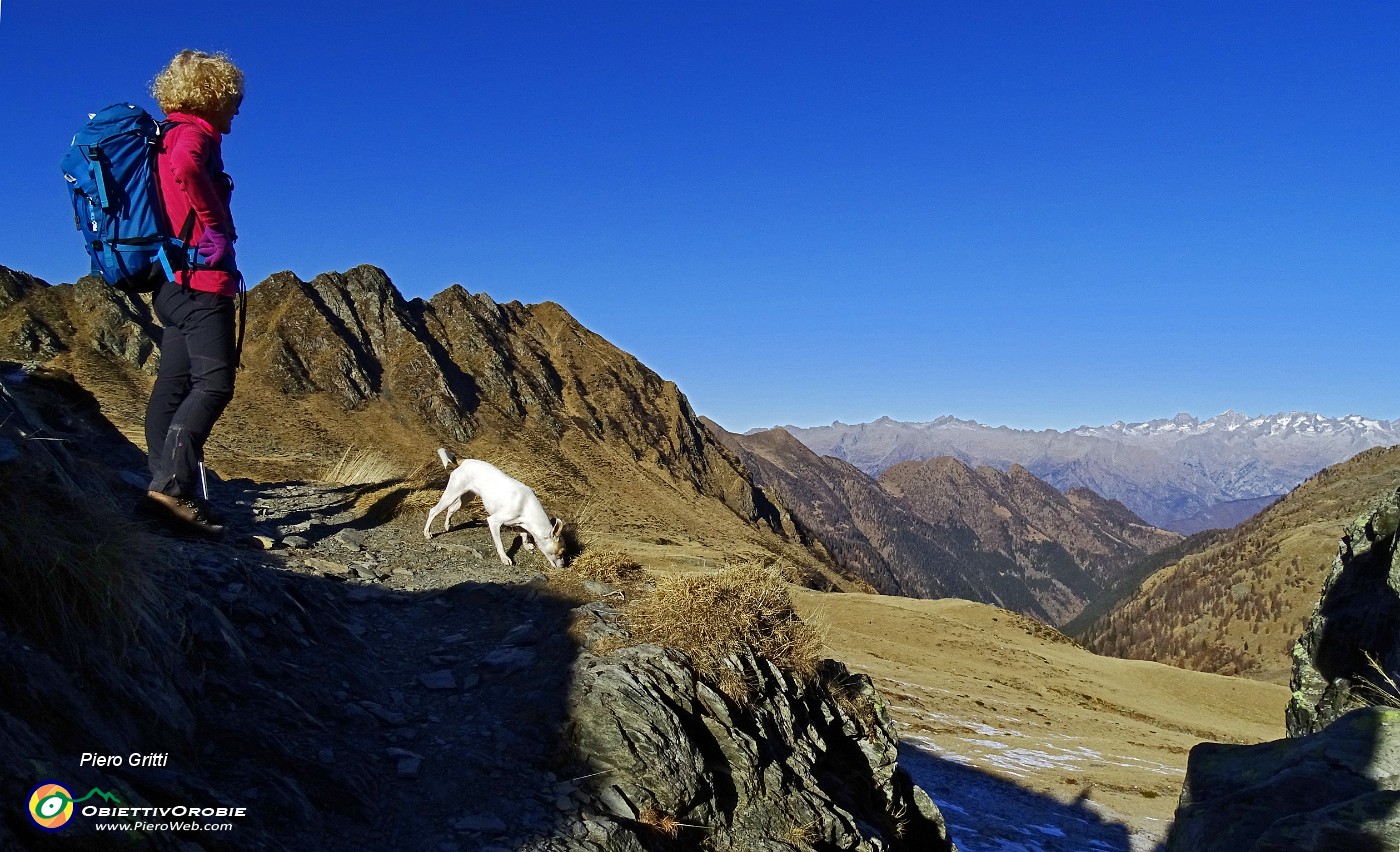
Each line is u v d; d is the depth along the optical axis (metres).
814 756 7.32
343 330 148.00
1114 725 45.66
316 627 6.40
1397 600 11.28
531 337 192.38
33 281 109.94
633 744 5.74
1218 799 6.00
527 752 5.59
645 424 177.25
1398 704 6.27
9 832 3.01
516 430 149.62
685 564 30.80
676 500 151.25
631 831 5.22
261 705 5.04
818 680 8.29
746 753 6.38
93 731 3.76
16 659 3.67
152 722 4.18
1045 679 55.31
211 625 5.29
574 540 9.79
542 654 6.67
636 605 7.62
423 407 139.00
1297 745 6.18
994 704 42.78
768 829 6.13
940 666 50.94
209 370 6.61
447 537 9.91
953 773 26.17
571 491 11.94
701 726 6.36
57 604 4.02
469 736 5.66
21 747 3.27
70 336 102.50
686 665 6.67
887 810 8.37
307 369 135.75
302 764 4.71
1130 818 24.52
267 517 9.48
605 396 179.25
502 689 6.30
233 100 6.09
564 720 5.86
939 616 66.81
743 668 7.11
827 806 6.71
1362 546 12.79
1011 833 20.50
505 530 10.30
